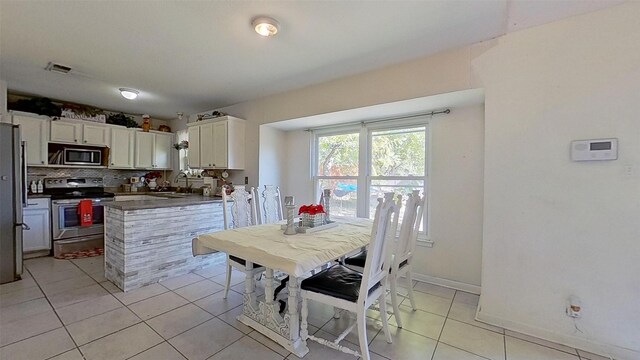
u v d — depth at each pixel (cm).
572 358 186
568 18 199
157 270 303
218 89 362
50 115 414
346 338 205
